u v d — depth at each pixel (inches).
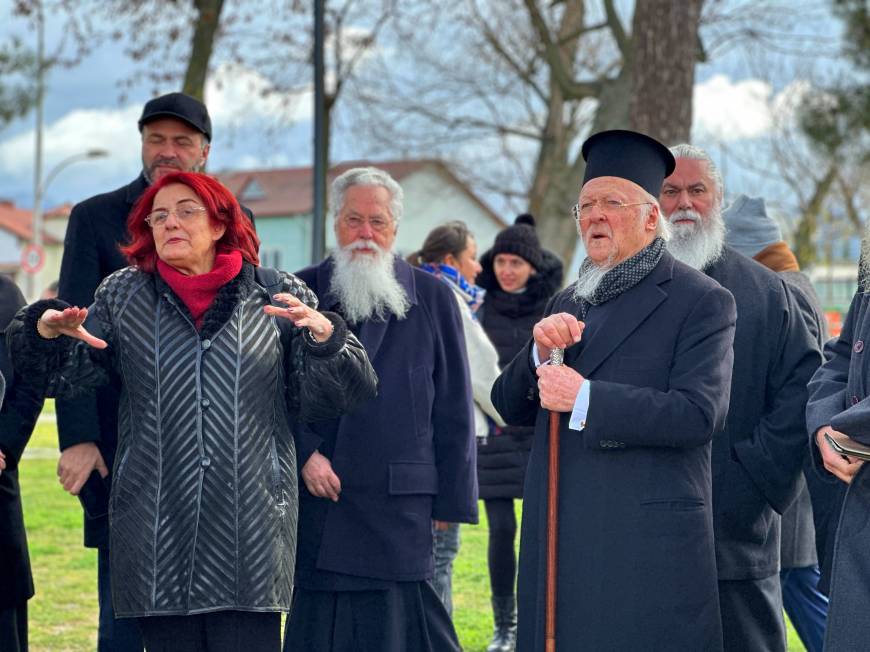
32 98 772.6
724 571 168.6
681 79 508.1
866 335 150.2
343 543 185.9
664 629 146.6
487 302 277.6
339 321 158.1
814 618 203.6
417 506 189.0
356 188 195.9
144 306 156.0
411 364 191.9
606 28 813.9
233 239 160.1
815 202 1192.8
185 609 149.8
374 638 186.7
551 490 153.0
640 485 149.6
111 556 153.9
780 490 170.2
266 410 156.4
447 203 2016.5
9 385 173.5
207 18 692.7
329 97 790.5
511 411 166.9
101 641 187.0
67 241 194.4
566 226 887.7
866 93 890.1
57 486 446.0
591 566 149.3
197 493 150.9
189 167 197.6
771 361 174.9
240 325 155.6
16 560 175.2
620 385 150.1
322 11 567.8
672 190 185.9
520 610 156.3
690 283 156.3
